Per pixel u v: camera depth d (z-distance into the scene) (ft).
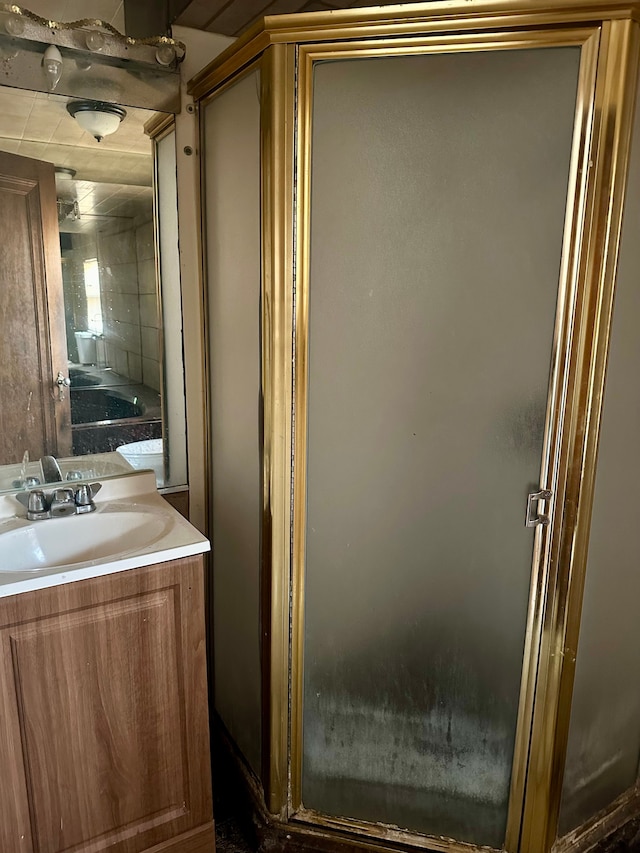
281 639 4.95
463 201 4.11
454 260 4.20
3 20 4.59
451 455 4.46
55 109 5.01
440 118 4.05
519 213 4.05
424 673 4.83
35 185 5.07
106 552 5.18
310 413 4.63
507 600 4.57
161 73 5.37
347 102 4.16
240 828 5.59
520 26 3.82
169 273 5.78
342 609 4.89
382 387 4.48
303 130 4.22
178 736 4.89
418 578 4.69
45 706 4.27
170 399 5.99
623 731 5.24
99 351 5.57
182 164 5.65
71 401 5.52
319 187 4.30
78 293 5.39
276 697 5.04
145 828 4.89
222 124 5.11
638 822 5.40
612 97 3.79
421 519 4.60
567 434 4.22
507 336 4.21
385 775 5.09
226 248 5.27
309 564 4.87
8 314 5.12
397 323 4.37
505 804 4.90
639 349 4.42
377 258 4.31
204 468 6.28
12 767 4.23
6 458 5.29
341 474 4.68
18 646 4.09
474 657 4.72
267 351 4.60
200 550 4.63
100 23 4.97
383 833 5.15
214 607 6.30
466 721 4.83
